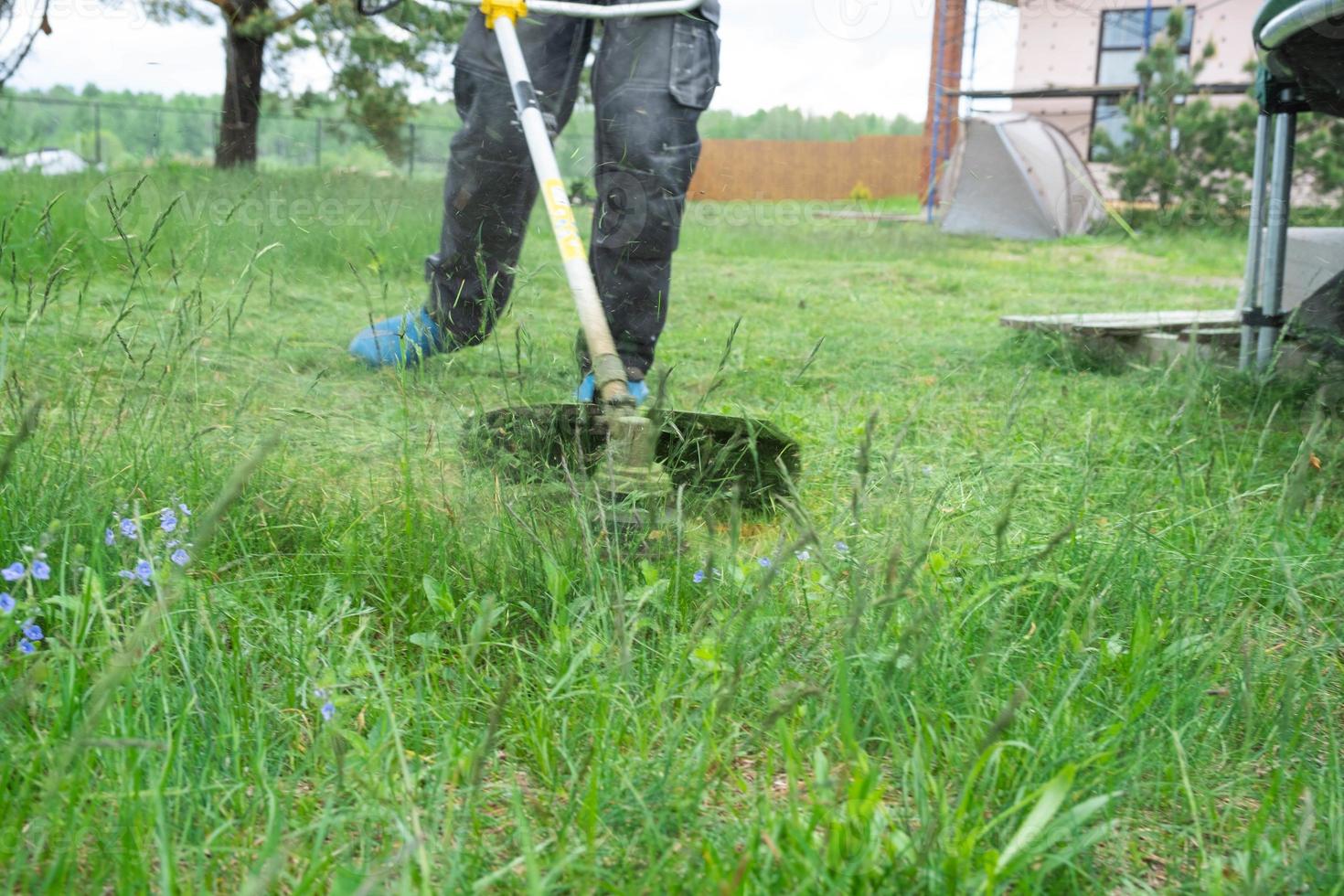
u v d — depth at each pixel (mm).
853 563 1668
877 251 11352
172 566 1548
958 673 1516
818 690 1186
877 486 2135
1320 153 12227
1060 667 1551
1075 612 1731
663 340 4617
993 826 1167
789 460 2271
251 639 1577
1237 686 1586
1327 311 3953
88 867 1096
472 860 1091
